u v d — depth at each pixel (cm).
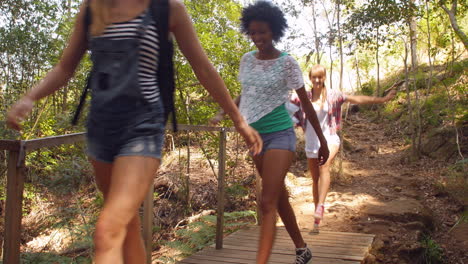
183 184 753
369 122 1459
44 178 477
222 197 422
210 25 833
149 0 147
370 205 648
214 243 462
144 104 145
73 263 363
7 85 957
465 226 593
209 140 867
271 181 265
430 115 1112
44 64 973
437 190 715
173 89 155
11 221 178
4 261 176
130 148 142
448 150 918
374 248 478
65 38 940
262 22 283
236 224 527
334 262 381
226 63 812
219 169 424
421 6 1009
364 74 1873
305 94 289
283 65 282
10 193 177
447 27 1058
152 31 145
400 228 557
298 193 769
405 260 486
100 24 146
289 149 272
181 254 471
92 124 150
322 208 484
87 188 410
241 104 291
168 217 707
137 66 144
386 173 873
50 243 426
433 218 605
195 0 836
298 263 314
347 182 812
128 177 138
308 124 479
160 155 148
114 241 132
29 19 952
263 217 260
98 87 149
